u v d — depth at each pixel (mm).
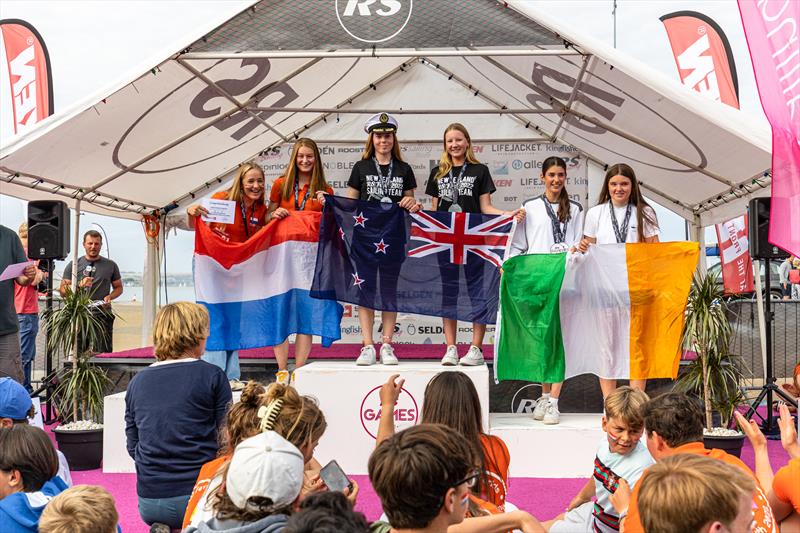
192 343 3803
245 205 6871
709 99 5781
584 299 6336
